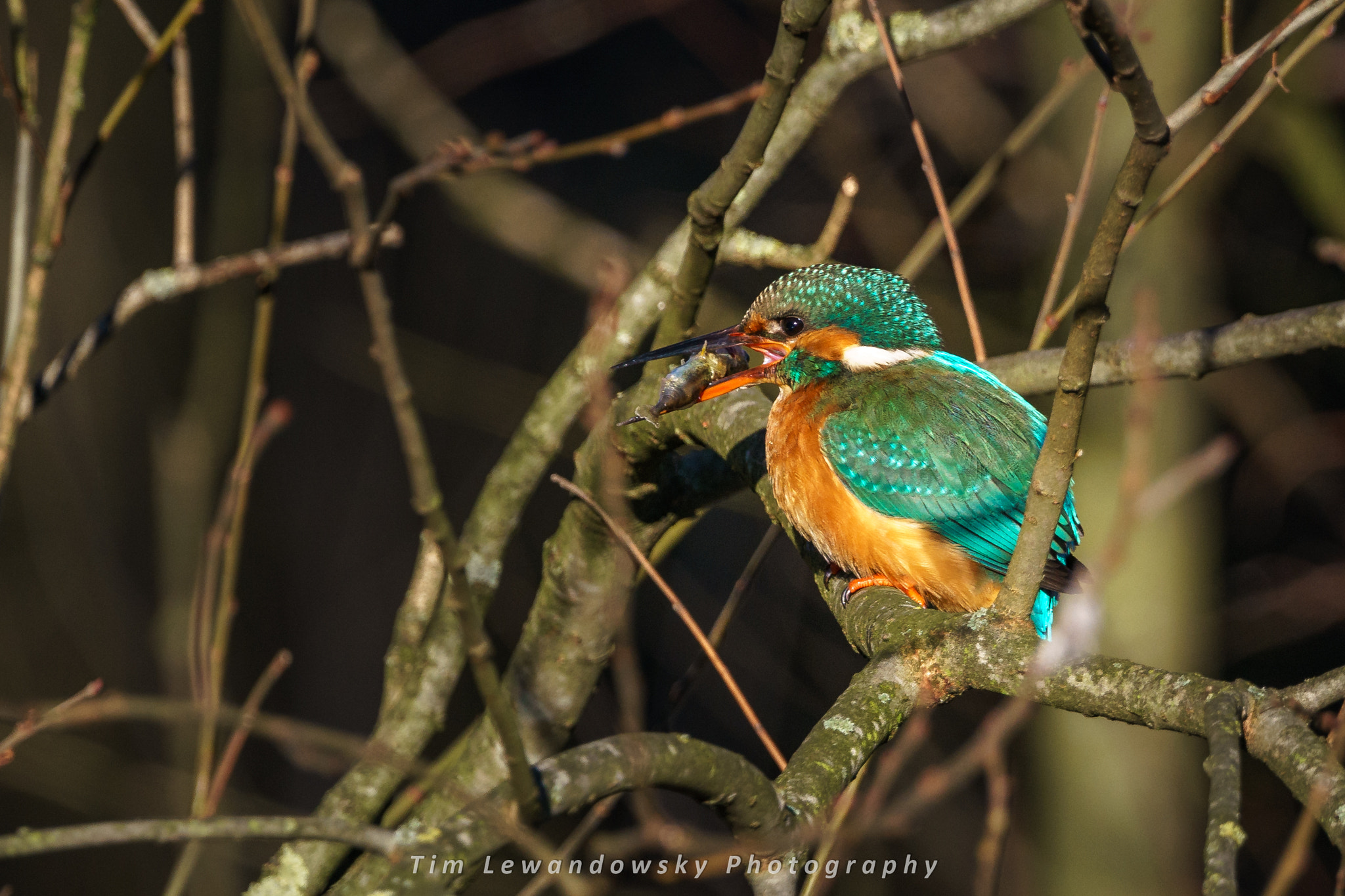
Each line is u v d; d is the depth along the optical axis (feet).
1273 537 57.72
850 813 29.14
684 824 44.09
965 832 47.37
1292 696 13.14
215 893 36.91
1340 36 46.47
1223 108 44.21
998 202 52.39
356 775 23.70
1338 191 44.04
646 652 49.96
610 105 58.85
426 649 24.36
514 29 53.57
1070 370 14.16
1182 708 13.01
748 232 24.93
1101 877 39.60
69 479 35.70
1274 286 55.11
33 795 37.42
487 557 24.93
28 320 20.93
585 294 54.85
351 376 48.08
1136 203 12.92
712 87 59.06
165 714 14.12
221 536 23.50
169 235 36.81
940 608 23.22
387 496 49.39
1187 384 42.60
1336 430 52.29
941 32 23.79
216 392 35.99
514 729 12.28
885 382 23.66
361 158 52.80
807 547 24.67
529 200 45.39
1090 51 12.02
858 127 52.75
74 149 34.06
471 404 48.88
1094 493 39.86
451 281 52.95
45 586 35.32
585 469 21.95
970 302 23.86
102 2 34.19
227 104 36.47
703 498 24.11
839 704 15.49
